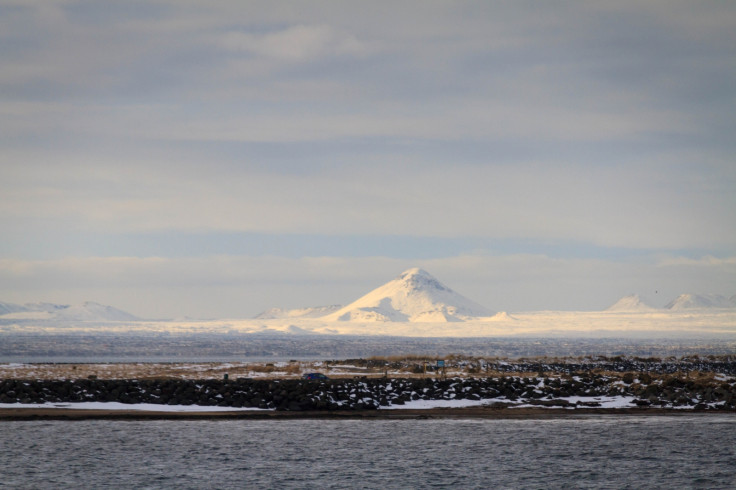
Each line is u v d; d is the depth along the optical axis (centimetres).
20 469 11781
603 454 13412
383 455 13200
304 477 11775
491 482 11675
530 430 15412
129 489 10969
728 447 14000
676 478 12006
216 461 12600
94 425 14975
